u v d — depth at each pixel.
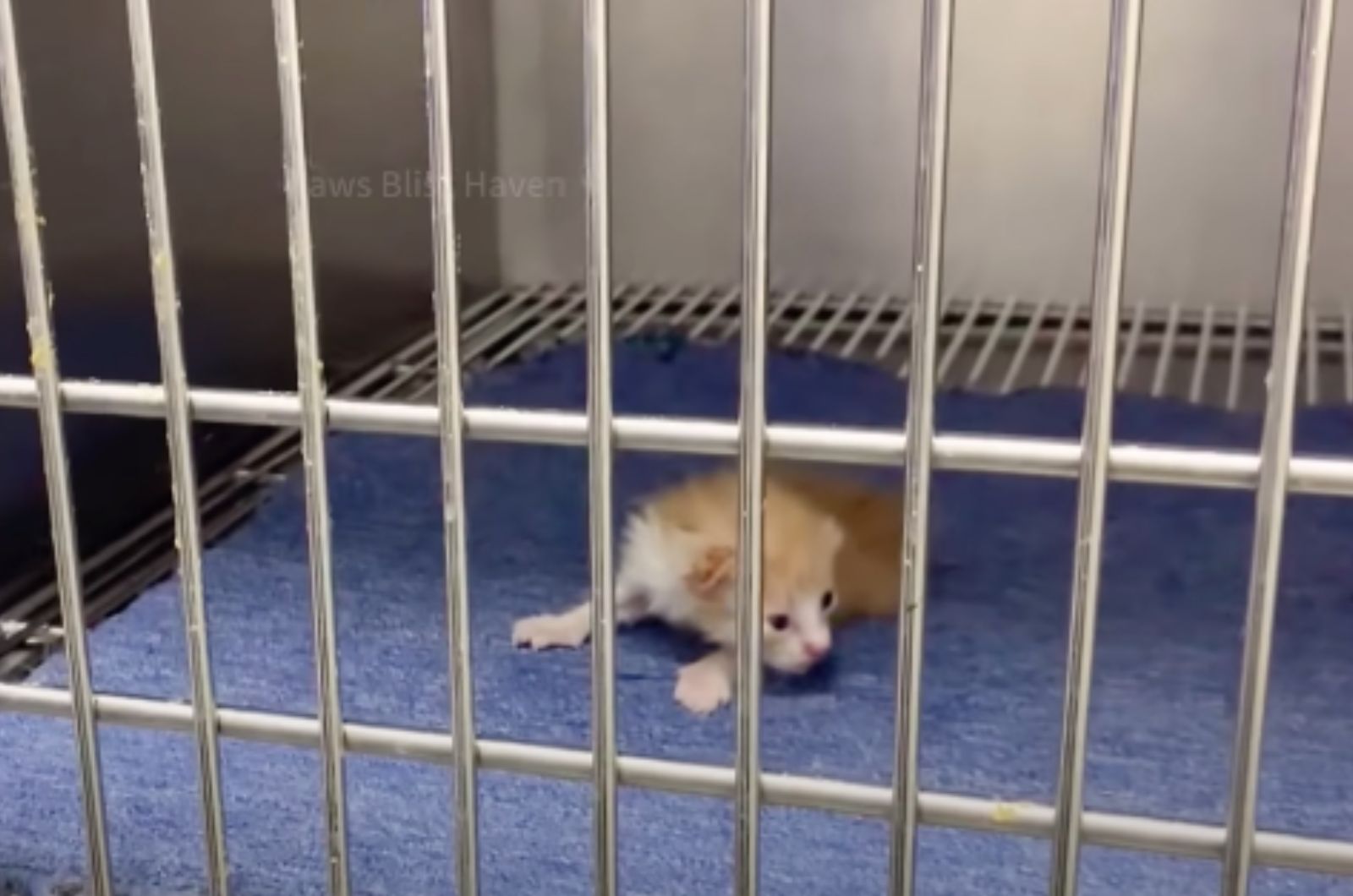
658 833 0.67
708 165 1.63
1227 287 1.52
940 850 0.65
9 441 0.85
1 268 0.79
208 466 1.06
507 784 0.71
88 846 0.58
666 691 0.81
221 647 0.84
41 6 0.82
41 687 0.64
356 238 1.29
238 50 1.02
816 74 1.57
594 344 0.49
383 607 0.91
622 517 0.93
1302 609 0.93
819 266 1.62
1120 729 0.77
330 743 0.54
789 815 0.68
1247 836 0.47
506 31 1.59
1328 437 1.21
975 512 1.08
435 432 0.51
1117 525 1.05
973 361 1.46
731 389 1.37
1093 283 0.45
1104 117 0.49
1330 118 1.42
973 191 1.56
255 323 1.05
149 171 0.50
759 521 0.49
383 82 1.32
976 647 0.87
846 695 0.82
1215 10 1.46
